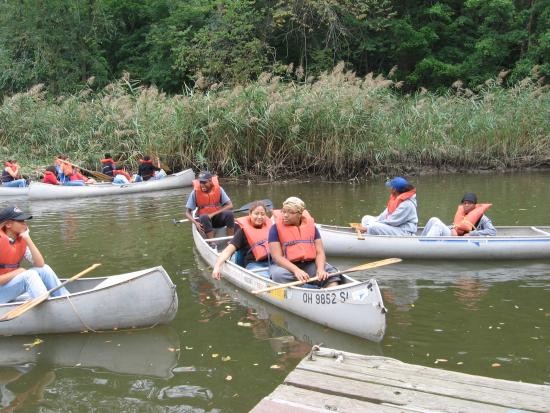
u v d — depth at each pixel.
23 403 3.89
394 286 6.25
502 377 4.12
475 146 16.97
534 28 25.84
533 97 17.52
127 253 7.70
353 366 3.82
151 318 5.12
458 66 25.94
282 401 3.36
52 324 5.04
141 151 15.89
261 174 15.62
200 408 3.78
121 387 4.08
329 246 7.52
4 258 5.14
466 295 5.88
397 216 7.61
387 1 25.16
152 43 28.61
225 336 4.96
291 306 5.43
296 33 26.47
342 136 15.53
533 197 11.86
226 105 15.33
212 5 25.61
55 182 13.38
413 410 3.26
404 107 17.47
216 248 7.09
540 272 6.68
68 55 26.98
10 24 25.98
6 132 17.45
